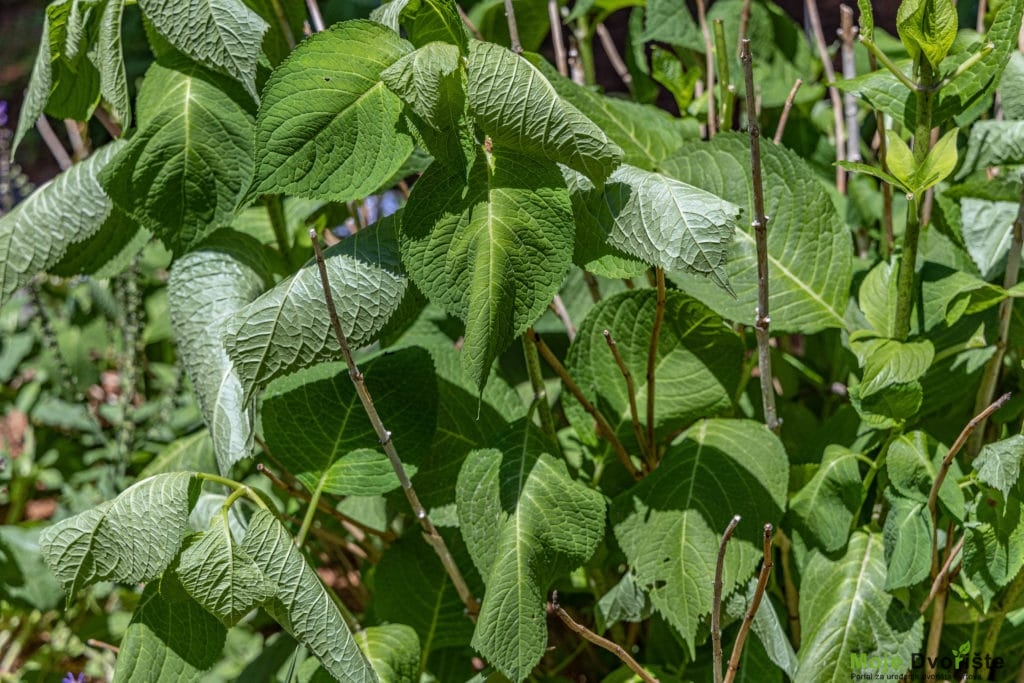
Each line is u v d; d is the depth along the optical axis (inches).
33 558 71.6
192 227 61.7
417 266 58.4
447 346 67.9
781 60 74.3
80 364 82.0
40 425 83.2
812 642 61.0
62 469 81.7
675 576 60.4
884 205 66.1
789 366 69.2
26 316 88.7
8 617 76.1
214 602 58.1
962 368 63.6
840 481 61.7
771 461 61.3
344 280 59.3
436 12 59.4
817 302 63.3
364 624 66.2
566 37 105.6
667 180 59.1
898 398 61.1
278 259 66.3
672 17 72.1
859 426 64.4
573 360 64.1
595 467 65.5
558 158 57.5
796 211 63.5
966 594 60.9
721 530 60.5
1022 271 64.2
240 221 68.1
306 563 59.1
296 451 62.6
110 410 79.0
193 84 61.9
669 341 63.9
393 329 60.2
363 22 58.9
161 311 81.1
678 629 60.2
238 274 62.5
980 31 68.2
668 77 71.6
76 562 58.4
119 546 58.6
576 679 70.1
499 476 60.3
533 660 58.3
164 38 62.2
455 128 58.4
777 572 65.8
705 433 62.5
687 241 58.1
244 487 60.1
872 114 75.1
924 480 60.4
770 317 63.1
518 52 61.6
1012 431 64.7
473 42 57.6
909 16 58.3
